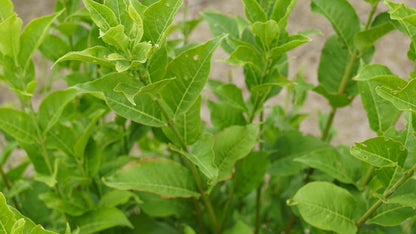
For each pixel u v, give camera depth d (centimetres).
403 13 65
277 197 96
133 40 63
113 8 64
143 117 69
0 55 72
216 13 81
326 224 69
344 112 190
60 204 75
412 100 62
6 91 187
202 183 76
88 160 77
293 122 97
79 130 85
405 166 67
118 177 74
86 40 81
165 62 66
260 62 77
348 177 76
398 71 196
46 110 74
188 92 68
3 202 59
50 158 77
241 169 81
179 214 83
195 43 75
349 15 81
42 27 71
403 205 67
